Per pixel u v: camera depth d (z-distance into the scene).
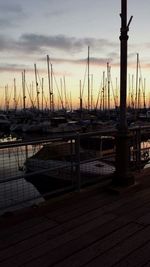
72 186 5.81
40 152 6.33
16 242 3.78
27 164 6.04
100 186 5.98
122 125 5.80
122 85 5.72
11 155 5.75
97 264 3.28
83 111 58.75
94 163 8.89
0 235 3.97
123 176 5.81
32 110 59.38
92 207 4.96
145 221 4.38
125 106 5.77
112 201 5.23
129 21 5.51
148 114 54.50
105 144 9.71
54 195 7.16
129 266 3.24
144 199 5.31
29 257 3.43
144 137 7.70
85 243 3.73
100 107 55.22
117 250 3.56
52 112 53.81
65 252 3.53
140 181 6.35
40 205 5.07
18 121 49.31
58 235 3.96
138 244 3.69
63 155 6.25
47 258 3.40
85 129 37.22
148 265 3.26
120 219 4.46
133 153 7.07
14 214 4.68
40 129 41.81
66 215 4.63
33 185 7.71
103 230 4.09
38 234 4.00
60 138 5.39
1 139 36.25
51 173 7.60
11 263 3.31
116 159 5.92
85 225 4.27
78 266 3.25
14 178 4.81
